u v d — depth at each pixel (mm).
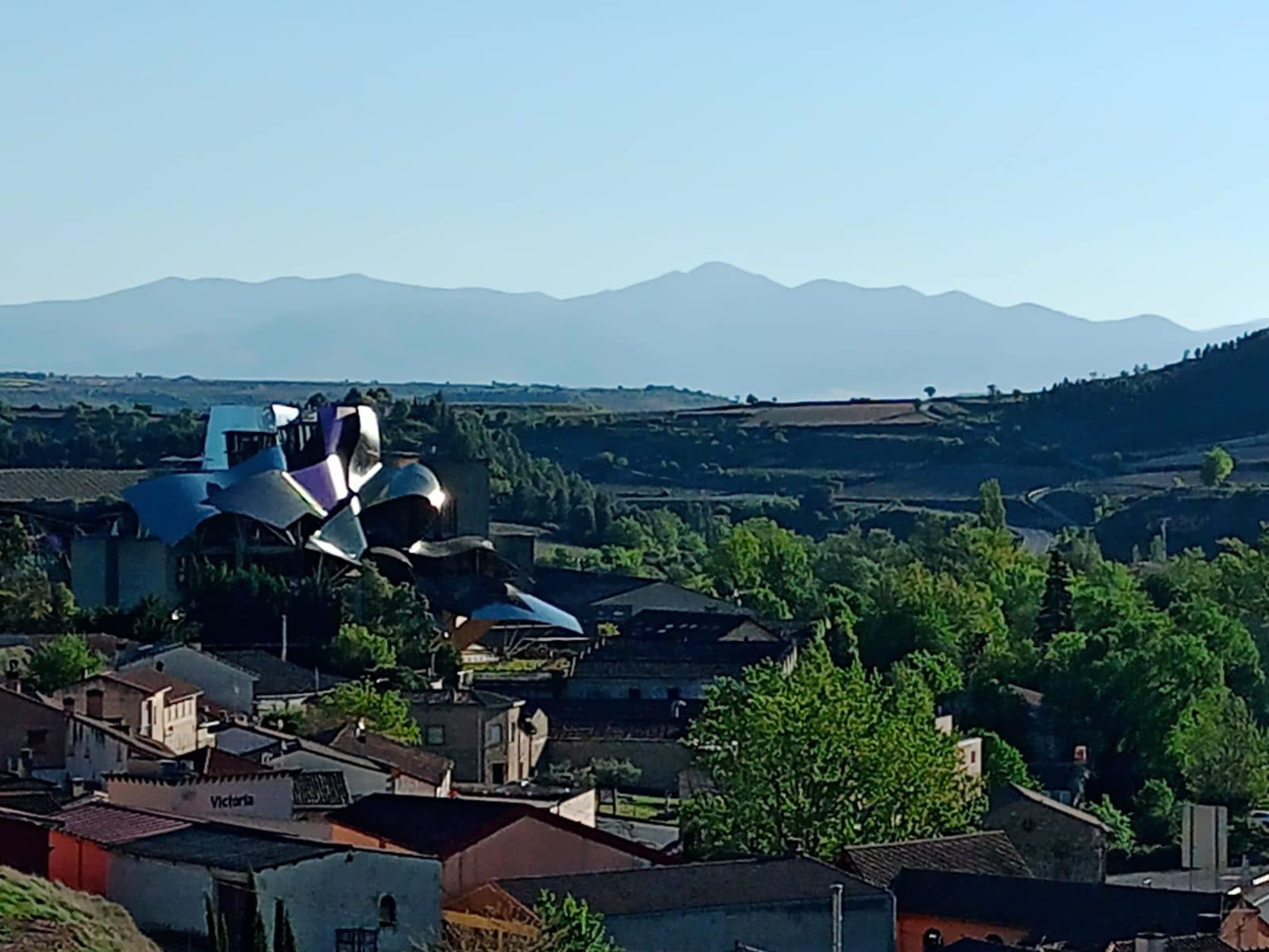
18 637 130125
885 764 96125
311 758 98688
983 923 76750
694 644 158500
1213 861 105188
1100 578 195500
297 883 60031
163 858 61156
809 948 71062
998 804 106812
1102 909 77188
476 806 74875
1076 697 148250
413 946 60906
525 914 63781
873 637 173500
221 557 175125
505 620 176000
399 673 143375
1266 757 142625
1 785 82625
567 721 136250
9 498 196625
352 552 181125
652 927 68062
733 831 95250
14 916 51844
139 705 101000
